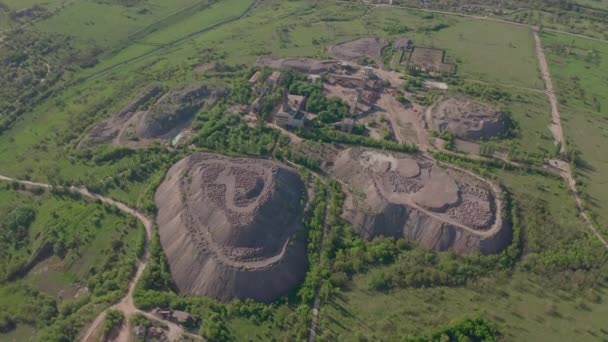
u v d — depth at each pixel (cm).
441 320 10800
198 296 11456
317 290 11694
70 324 10688
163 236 12988
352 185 14912
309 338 10525
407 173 14688
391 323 10781
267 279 11569
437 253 12631
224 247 12112
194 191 13662
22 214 14138
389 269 12200
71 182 15450
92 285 11994
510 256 12400
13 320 11206
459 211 13312
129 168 15850
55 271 12631
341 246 12925
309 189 14725
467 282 11744
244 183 13638
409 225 13238
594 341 10406
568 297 11431
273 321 10925
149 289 11612
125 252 12850
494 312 11044
